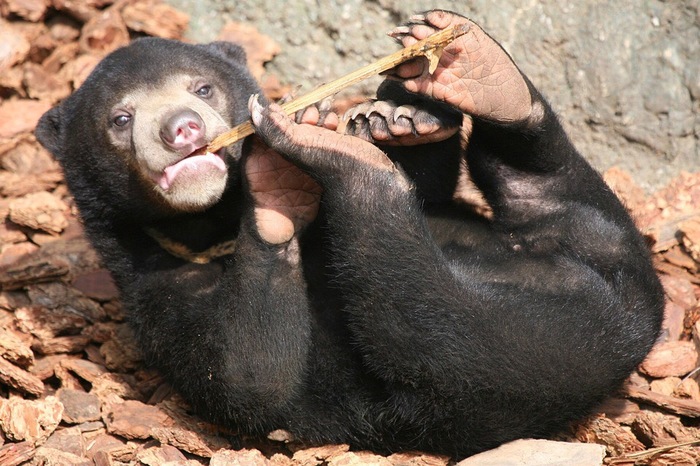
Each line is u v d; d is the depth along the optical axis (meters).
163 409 11.05
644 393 11.09
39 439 10.38
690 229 13.39
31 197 14.49
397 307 9.77
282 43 15.76
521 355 9.71
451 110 10.09
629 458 10.24
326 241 10.34
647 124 13.89
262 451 10.91
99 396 11.45
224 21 16.05
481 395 9.80
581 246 10.73
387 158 10.01
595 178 11.20
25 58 16.17
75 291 13.13
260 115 9.73
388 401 10.37
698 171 13.84
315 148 9.71
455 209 11.46
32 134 15.44
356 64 15.40
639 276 10.59
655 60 13.74
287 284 10.32
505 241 11.12
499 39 14.26
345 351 10.65
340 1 15.30
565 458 9.55
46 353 12.33
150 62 11.48
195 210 10.66
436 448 10.37
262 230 10.11
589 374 9.92
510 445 9.98
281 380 10.36
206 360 10.39
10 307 12.94
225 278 10.46
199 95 11.54
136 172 11.27
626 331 10.20
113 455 10.38
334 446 10.65
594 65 13.93
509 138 10.66
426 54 9.48
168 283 11.19
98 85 11.55
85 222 11.97
